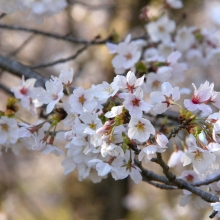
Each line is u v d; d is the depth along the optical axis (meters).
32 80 5.55
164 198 14.05
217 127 3.94
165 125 6.78
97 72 12.41
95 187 13.25
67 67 13.10
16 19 13.80
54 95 4.48
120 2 12.50
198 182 5.11
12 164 14.67
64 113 4.70
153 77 6.59
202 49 8.49
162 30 8.52
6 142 5.11
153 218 13.41
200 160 4.02
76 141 4.32
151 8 11.71
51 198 15.71
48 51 14.27
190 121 4.09
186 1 13.10
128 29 12.19
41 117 6.85
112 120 3.99
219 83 14.32
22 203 14.45
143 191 14.55
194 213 12.85
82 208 13.36
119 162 4.29
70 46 13.99
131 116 3.88
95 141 4.02
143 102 3.93
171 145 11.54
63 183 14.48
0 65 7.73
